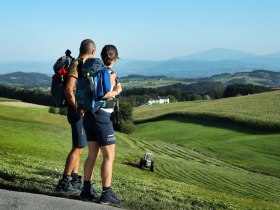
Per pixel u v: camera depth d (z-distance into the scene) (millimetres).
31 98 152750
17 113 92375
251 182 48094
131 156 52688
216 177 47688
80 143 7395
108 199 6672
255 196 38656
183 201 9195
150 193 9625
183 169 50031
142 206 7219
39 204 5988
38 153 27984
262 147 83562
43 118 91750
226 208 9641
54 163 14445
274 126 96875
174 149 78438
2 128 48469
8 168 9344
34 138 43375
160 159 57344
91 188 6930
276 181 53656
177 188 15203
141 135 108562
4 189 6680
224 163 70000
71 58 7363
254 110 113438
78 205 6219
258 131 97812
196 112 120312
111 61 6652
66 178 7395
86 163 6867
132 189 9969
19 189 7031
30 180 8039
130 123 112688
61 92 7277
